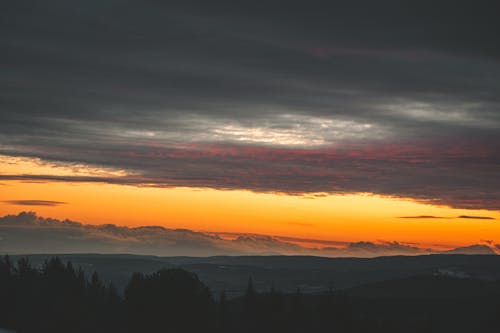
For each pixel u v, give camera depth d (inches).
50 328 4859.7
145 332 4771.2
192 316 4800.7
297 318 5216.5
